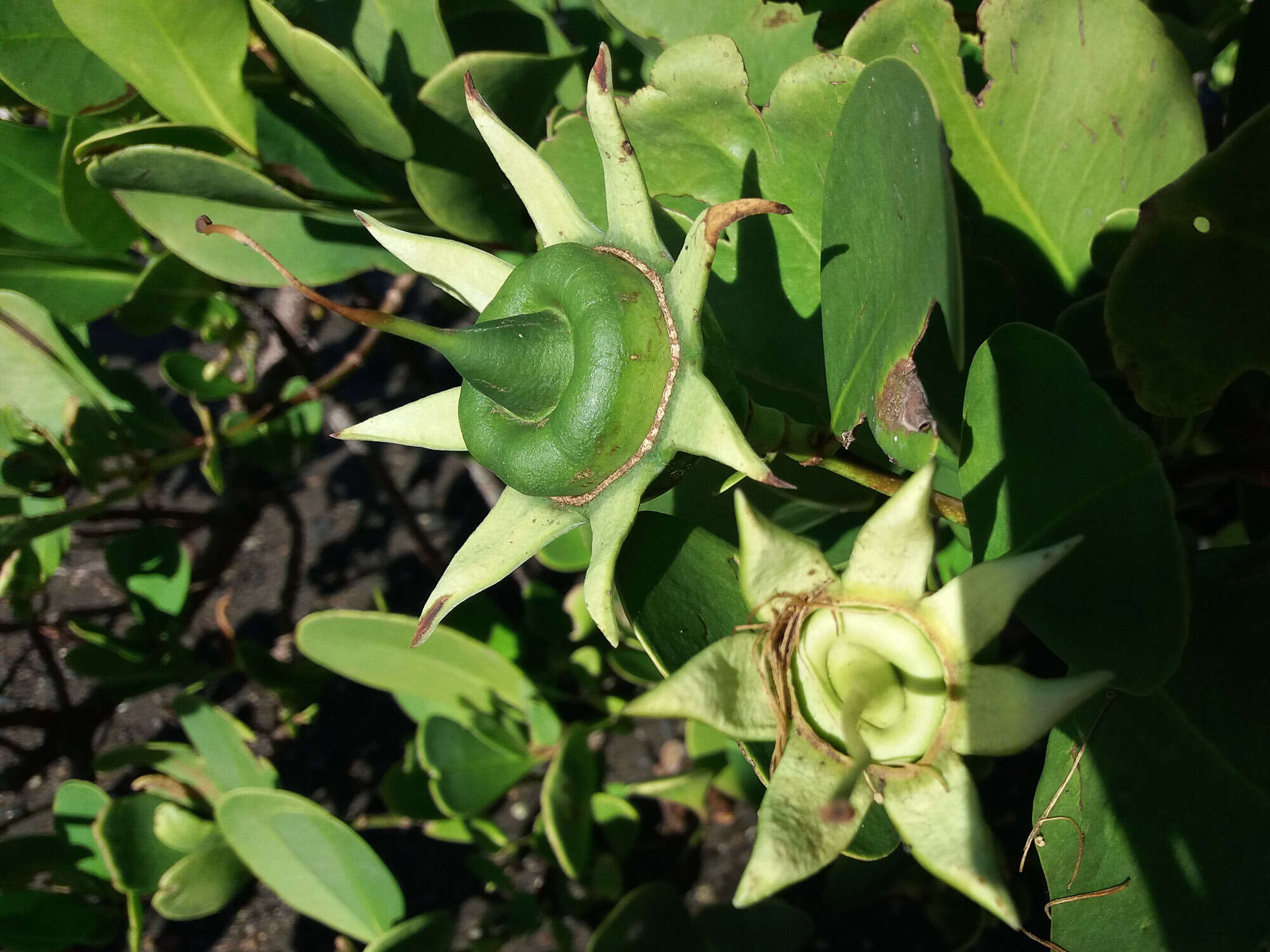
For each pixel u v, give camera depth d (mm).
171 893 366
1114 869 189
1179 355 192
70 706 419
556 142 243
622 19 245
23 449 313
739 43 244
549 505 176
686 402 163
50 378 311
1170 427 224
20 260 318
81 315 330
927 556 151
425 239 185
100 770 384
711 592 187
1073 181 213
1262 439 229
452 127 256
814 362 225
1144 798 190
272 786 376
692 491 234
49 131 313
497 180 274
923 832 150
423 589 536
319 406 420
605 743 478
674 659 179
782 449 189
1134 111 206
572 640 414
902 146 169
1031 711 149
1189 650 197
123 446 318
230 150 271
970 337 216
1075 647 179
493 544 175
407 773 397
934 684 152
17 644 517
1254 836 188
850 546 262
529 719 377
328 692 519
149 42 237
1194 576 204
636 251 170
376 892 350
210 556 480
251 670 408
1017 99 208
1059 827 189
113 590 530
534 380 164
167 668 396
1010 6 200
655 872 445
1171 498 169
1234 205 182
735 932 355
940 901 371
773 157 221
